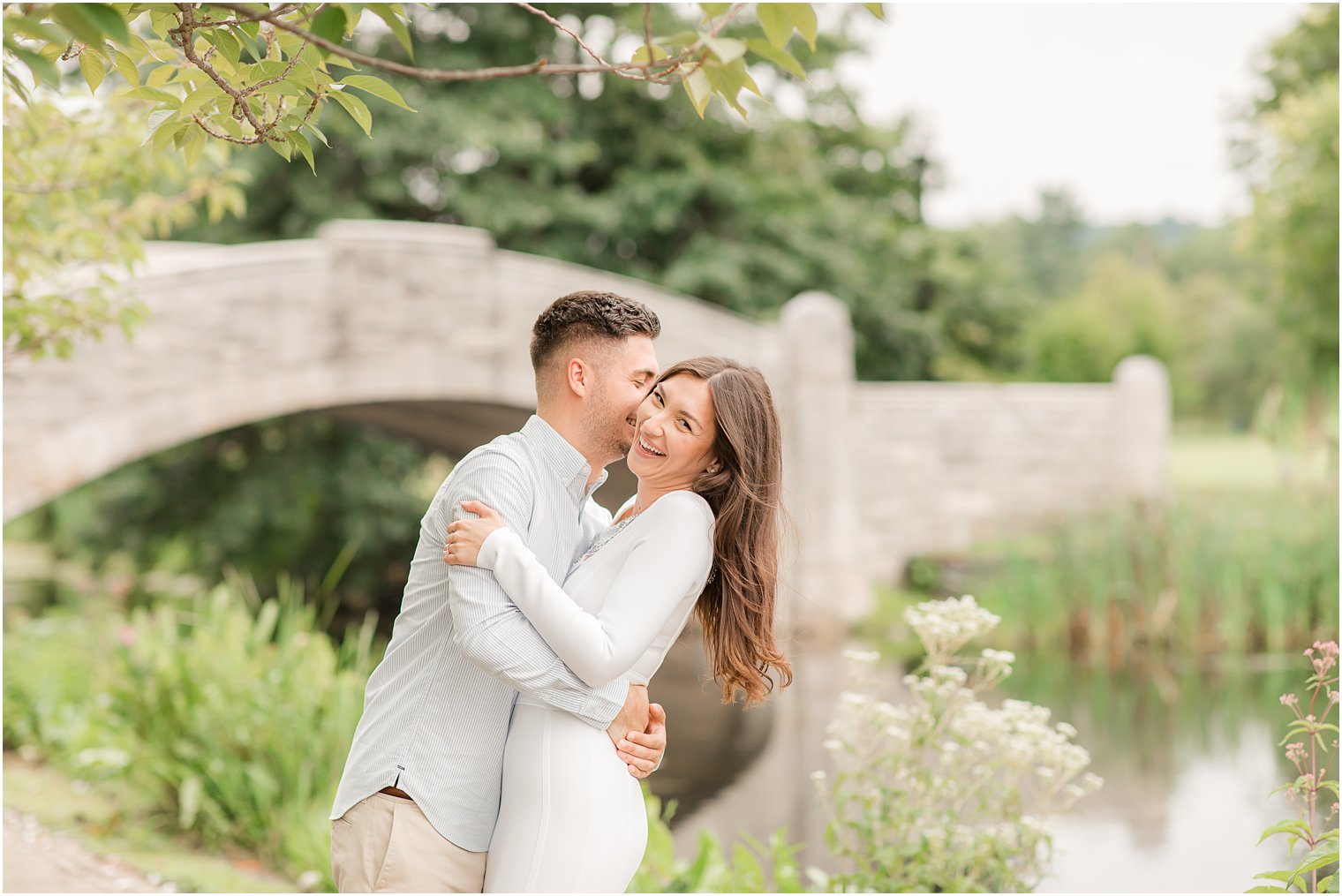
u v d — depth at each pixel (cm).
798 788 762
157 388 1021
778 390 1380
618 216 1762
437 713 216
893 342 2148
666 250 1922
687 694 1131
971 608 368
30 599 1580
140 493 1670
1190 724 912
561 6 1750
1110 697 1015
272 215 1673
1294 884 288
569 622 199
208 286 1050
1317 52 2045
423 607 221
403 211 1736
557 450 229
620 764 220
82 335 437
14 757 630
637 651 207
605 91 1855
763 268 1919
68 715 637
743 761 843
